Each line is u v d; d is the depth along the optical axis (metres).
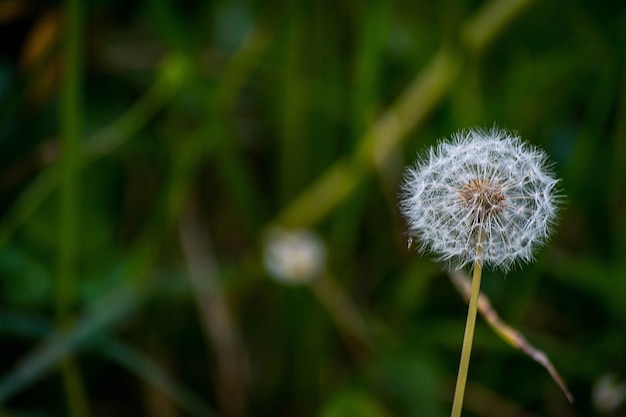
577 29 0.71
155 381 0.60
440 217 0.45
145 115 0.67
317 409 0.68
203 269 0.70
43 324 0.61
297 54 0.71
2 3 0.64
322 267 0.66
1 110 0.67
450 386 0.65
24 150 0.68
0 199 0.69
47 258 0.65
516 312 0.64
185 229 0.71
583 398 0.64
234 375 0.67
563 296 0.70
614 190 0.68
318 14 0.72
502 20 0.65
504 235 0.44
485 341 0.64
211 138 0.68
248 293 0.71
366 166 0.66
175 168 0.66
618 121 0.67
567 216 0.70
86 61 0.72
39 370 0.58
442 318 0.67
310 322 0.68
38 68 0.66
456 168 0.45
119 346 0.60
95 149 0.66
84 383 0.67
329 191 0.68
